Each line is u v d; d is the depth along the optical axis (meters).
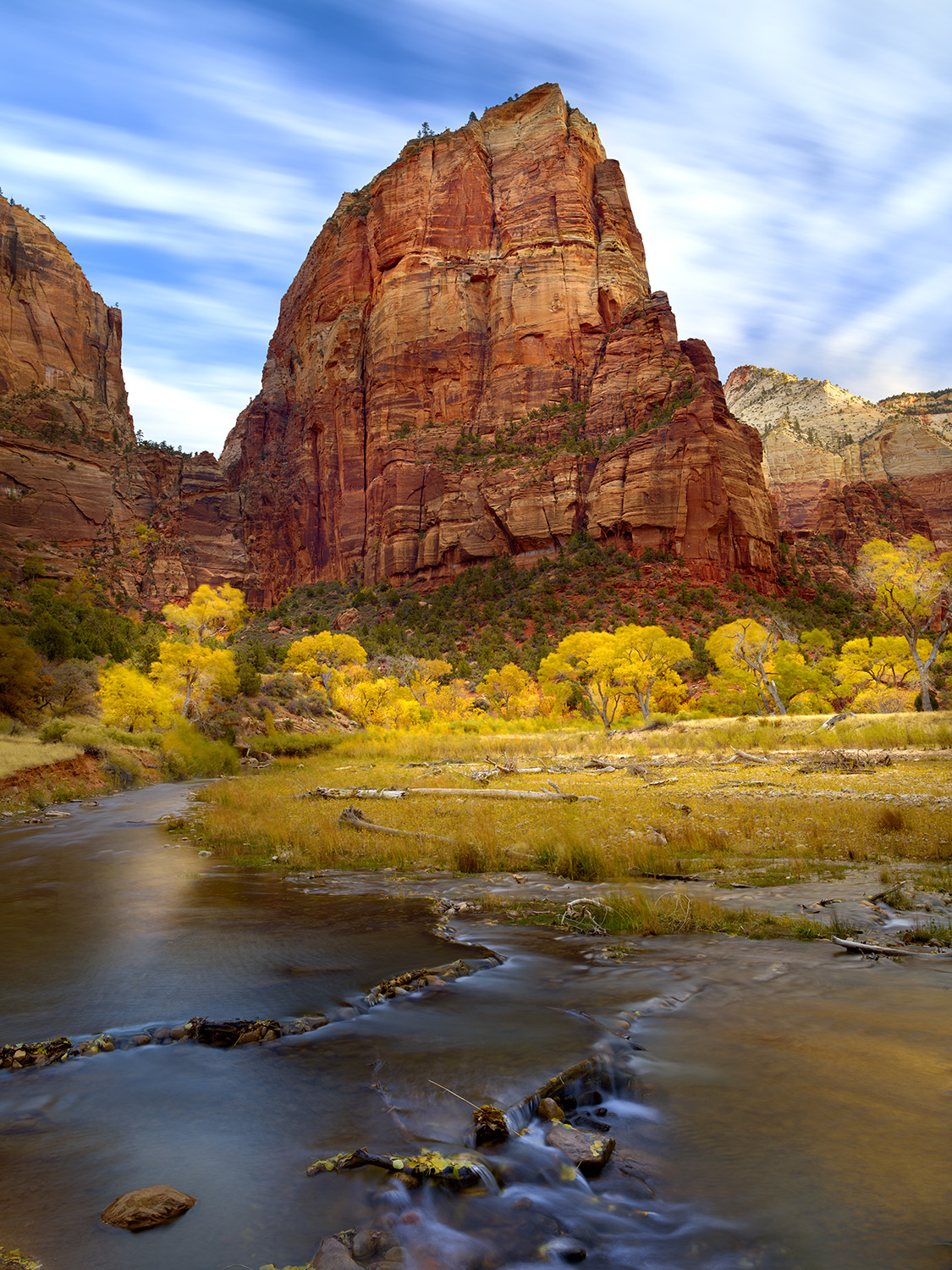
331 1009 5.49
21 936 7.64
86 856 12.90
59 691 39.78
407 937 7.46
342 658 68.56
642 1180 3.33
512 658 91.94
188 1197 3.21
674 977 6.05
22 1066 4.59
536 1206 3.17
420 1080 4.30
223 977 6.25
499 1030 5.02
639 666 50.50
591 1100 4.15
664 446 115.94
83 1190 3.31
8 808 20.09
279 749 42.28
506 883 10.09
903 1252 2.76
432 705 65.81
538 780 21.61
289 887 10.09
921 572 40.53
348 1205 3.18
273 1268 2.74
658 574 108.62
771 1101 3.99
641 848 10.83
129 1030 5.12
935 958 6.33
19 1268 2.74
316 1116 3.95
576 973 6.25
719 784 18.25
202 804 21.41
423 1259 2.79
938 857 10.16
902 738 25.66
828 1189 3.20
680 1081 4.27
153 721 39.94
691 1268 2.73
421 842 12.79
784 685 51.84
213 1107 4.07
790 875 9.43
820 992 5.61
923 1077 4.18
